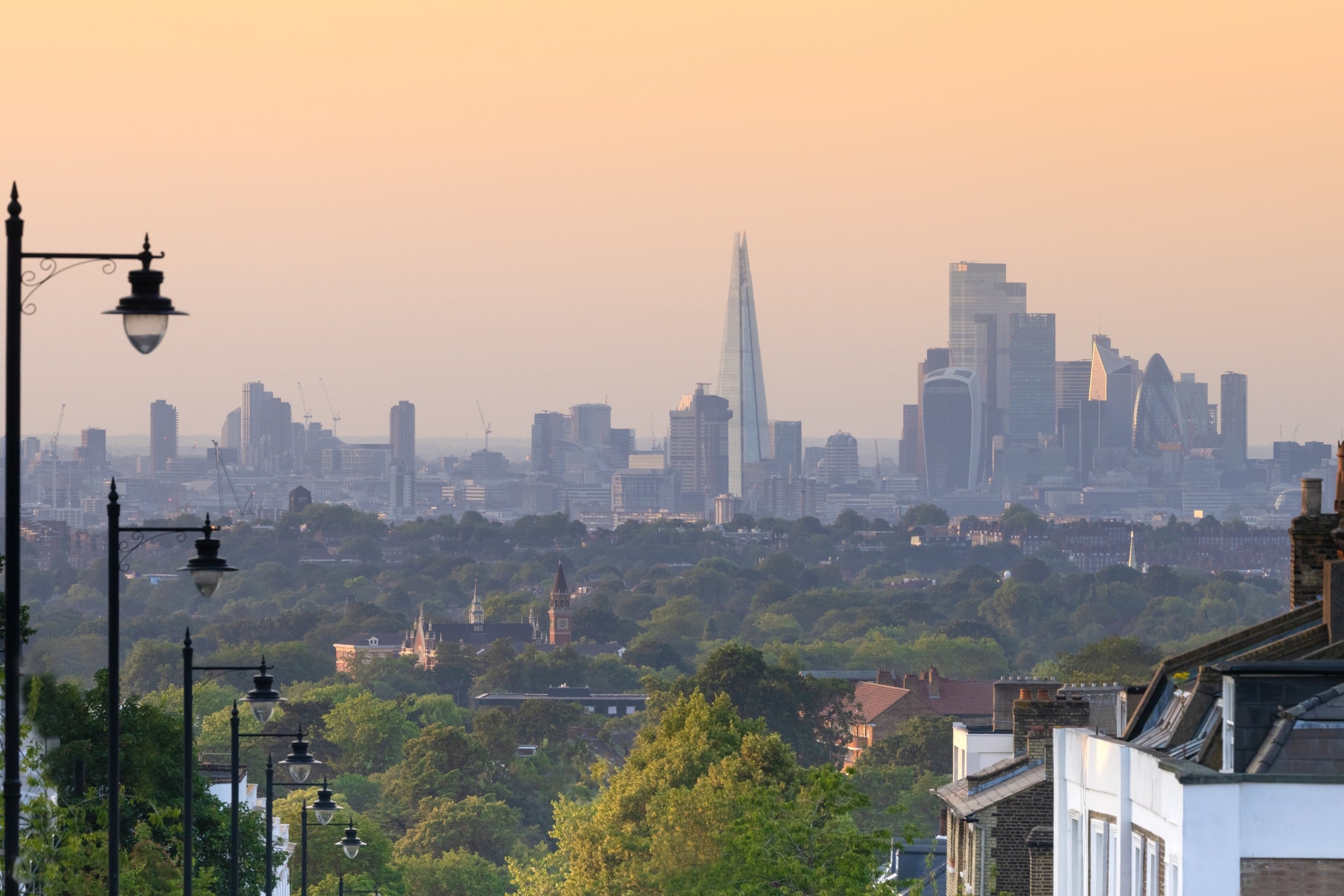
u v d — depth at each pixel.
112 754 67.12
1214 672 70.88
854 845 105.62
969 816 120.00
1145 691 91.12
